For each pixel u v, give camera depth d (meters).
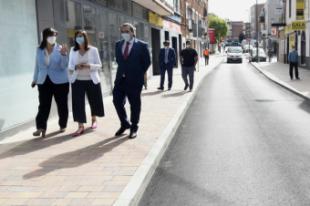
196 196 5.09
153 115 10.37
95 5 13.93
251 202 4.86
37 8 9.54
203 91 17.80
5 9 8.21
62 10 10.87
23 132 8.52
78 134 8.02
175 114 10.48
